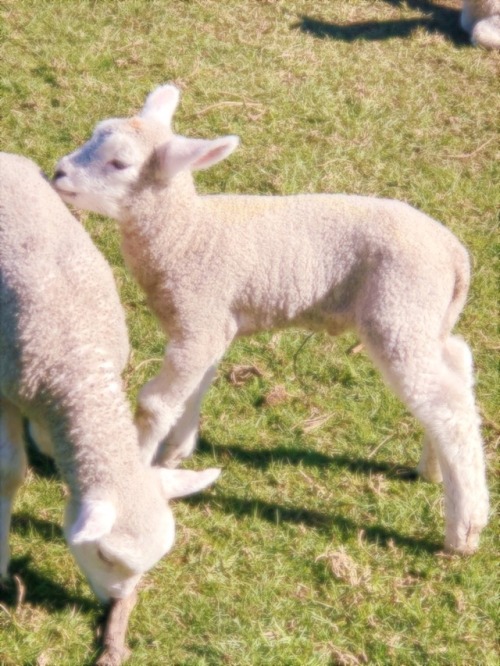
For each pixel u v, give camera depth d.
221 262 2.09
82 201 2.09
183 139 2.06
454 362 2.13
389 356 2.06
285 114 2.90
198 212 2.09
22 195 2.04
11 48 2.96
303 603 2.07
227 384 2.36
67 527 1.91
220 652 2.00
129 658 1.98
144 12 3.14
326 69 3.05
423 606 2.08
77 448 1.91
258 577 2.09
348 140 2.85
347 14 3.25
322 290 2.10
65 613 2.01
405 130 2.90
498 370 2.42
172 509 2.16
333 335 2.15
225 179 2.71
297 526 2.16
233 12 3.20
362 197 2.14
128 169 2.06
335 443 2.30
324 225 2.09
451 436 2.07
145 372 2.35
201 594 2.06
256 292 2.10
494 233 2.67
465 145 2.88
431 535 2.17
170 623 2.03
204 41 3.08
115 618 1.99
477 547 2.15
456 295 2.11
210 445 2.26
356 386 2.39
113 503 1.86
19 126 2.76
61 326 1.96
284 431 2.30
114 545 1.84
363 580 2.10
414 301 2.05
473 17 3.23
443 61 3.14
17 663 1.96
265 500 2.20
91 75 2.93
